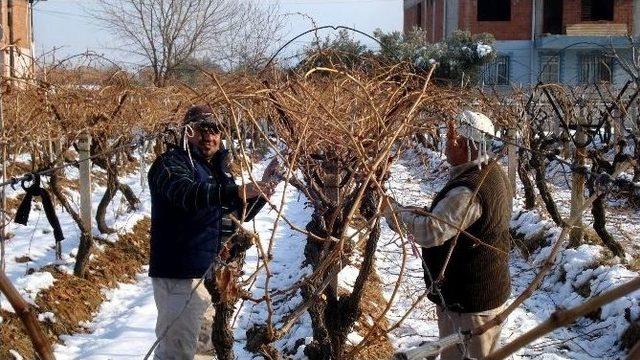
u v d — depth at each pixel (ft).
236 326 21.83
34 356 19.56
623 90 33.63
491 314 13.28
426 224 12.75
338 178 16.01
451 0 120.26
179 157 13.75
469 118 13.12
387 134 11.68
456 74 69.97
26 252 26.05
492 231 13.04
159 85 47.19
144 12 78.79
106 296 25.52
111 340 21.40
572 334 23.47
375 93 14.35
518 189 45.73
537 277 7.88
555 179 45.39
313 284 14.37
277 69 14.99
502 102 40.45
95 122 26.07
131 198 34.94
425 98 13.05
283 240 33.45
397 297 25.57
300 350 19.33
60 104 24.81
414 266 29.12
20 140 22.44
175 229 13.92
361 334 20.57
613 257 28.12
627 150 37.93
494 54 71.77
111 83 31.27
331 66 13.79
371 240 13.93
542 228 33.04
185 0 78.59
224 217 14.69
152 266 14.25
